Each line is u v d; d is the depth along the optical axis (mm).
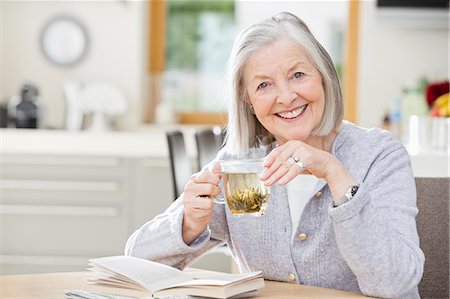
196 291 1609
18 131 5219
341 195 1683
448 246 2211
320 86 1872
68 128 5676
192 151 5062
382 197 1817
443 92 3719
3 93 5867
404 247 1706
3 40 5855
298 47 1844
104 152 5199
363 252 1668
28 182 5223
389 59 5715
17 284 1823
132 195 5199
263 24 1864
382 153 1903
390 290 1679
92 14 5836
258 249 1959
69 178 5219
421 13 5547
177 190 3154
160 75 6004
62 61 5852
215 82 6004
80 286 1802
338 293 1739
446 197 2221
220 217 2035
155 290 1635
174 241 1885
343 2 5859
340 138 1952
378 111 5730
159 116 5902
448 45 5664
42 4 5852
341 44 5895
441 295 2215
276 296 1700
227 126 2057
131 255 1946
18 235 5238
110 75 5836
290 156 1705
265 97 1868
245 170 1705
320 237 1875
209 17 5980
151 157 5188
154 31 6004
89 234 5227
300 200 1948
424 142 3330
